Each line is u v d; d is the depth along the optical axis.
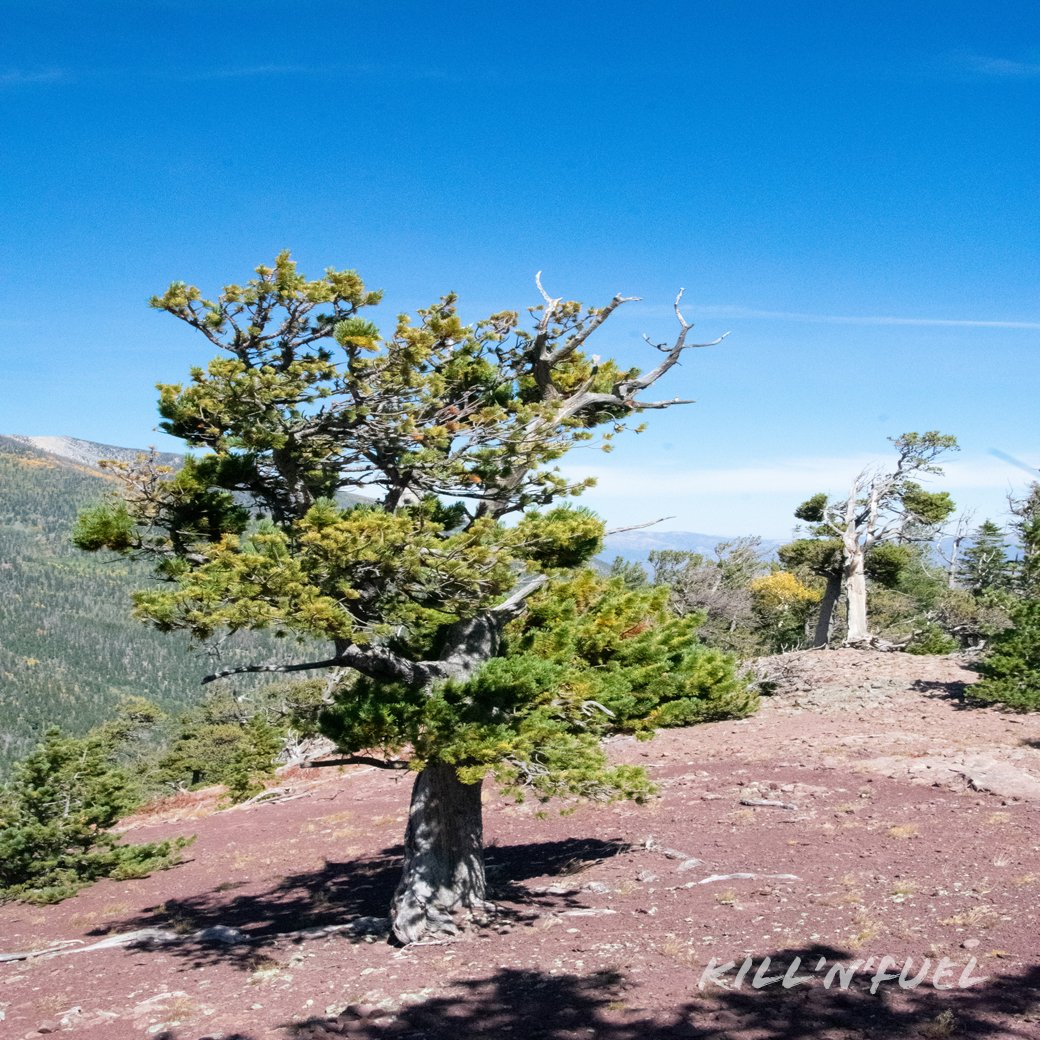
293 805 26.78
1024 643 24.69
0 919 17.31
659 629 12.52
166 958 12.34
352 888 15.79
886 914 10.03
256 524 9.93
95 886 19.36
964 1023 7.11
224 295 8.84
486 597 10.12
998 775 16.02
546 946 10.32
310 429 9.91
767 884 11.76
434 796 11.48
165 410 9.71
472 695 10.62
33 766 19.44
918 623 49.19
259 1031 8.62
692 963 9.21
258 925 13.98
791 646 56.88
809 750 20.84
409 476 10.67
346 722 10.12
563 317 11.98
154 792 49.62
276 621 8.73
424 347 9.12
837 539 40.66
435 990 9.23
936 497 39.31
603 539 10.67
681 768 20.91
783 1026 7.41
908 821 14.21
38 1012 10.38
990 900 10.06
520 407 10.71
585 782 10.60
